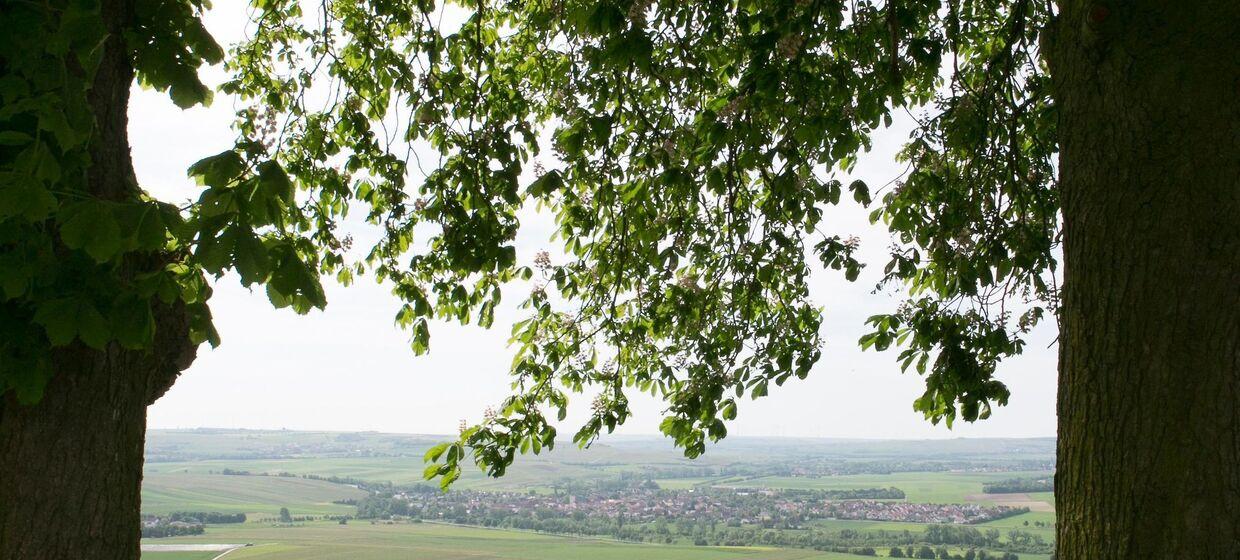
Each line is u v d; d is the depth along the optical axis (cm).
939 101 568
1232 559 279
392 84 744
